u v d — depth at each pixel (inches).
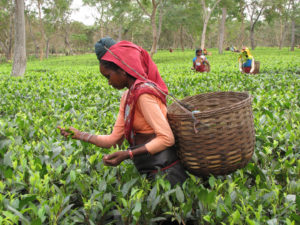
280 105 189.3
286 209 79.2
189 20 1676.9
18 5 523.2
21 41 538.0
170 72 482.6
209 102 101.7
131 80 86.7
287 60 726.5
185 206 78.4
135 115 85.7
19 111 198.1
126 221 79.1
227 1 1348.4
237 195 82.8
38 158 99.0
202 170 84.5
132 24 1951.3
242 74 380.5
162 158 87.0
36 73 564.4
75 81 367.9
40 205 81.4
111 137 101.0
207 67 450.3
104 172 101.5
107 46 85.4
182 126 81.3
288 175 102.8
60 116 168.6
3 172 98.1
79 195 94.0
